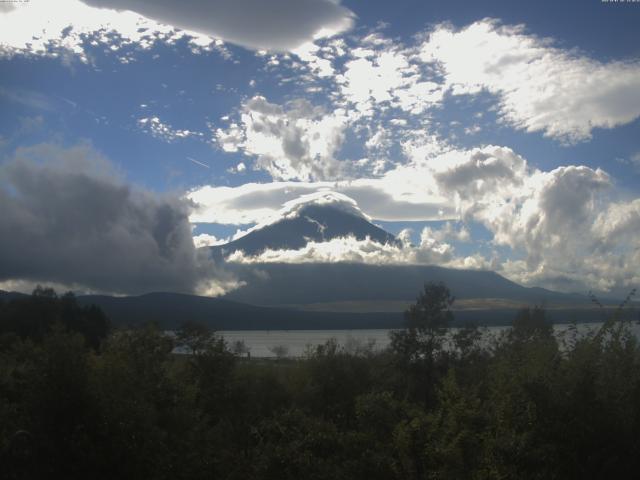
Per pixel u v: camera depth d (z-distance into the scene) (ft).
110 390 61.41
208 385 114.83
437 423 56.18
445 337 133.80
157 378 83.41
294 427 73.82
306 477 65.26
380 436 69.67
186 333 118.83
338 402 129.80
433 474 52.08
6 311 248.32
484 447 48.26
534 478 43.09
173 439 65.87
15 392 70.59
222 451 72.64
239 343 130.00
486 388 74.49
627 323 50.01
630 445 43.32
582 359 47.24
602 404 44.57
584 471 42.63
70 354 59.21
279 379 145.38
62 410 57.00
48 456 55.26
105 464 56.03
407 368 133.49
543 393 45.44
